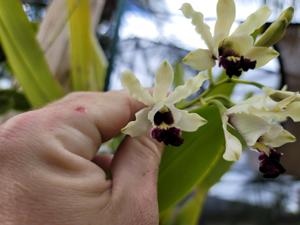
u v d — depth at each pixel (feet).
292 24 0.87
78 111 0.45
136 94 0.48
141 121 0.48
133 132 0.48
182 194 0.59
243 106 0.49
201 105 0.60
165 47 1.38
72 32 0.76
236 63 0.48
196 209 0.77
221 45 0.48
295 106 0.48
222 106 0.51
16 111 0.96
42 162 0.40
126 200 0.45
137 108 0.50
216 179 0.73
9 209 0.39
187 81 0.48
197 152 0.59
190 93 0.48
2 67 1.18
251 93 0.77
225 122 0.49
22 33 0.69
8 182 0.39
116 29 0.82
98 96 0.49
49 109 0.44
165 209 0.60
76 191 0.41
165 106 0.49
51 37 0.79
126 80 0.47
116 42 0.81
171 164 0.59
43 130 0.42
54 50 0.82
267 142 0.50
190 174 0.59
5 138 0.40
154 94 0.48
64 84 0.82
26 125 0.41
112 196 0.44
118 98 0.49
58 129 0.43
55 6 0.80
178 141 0.48
